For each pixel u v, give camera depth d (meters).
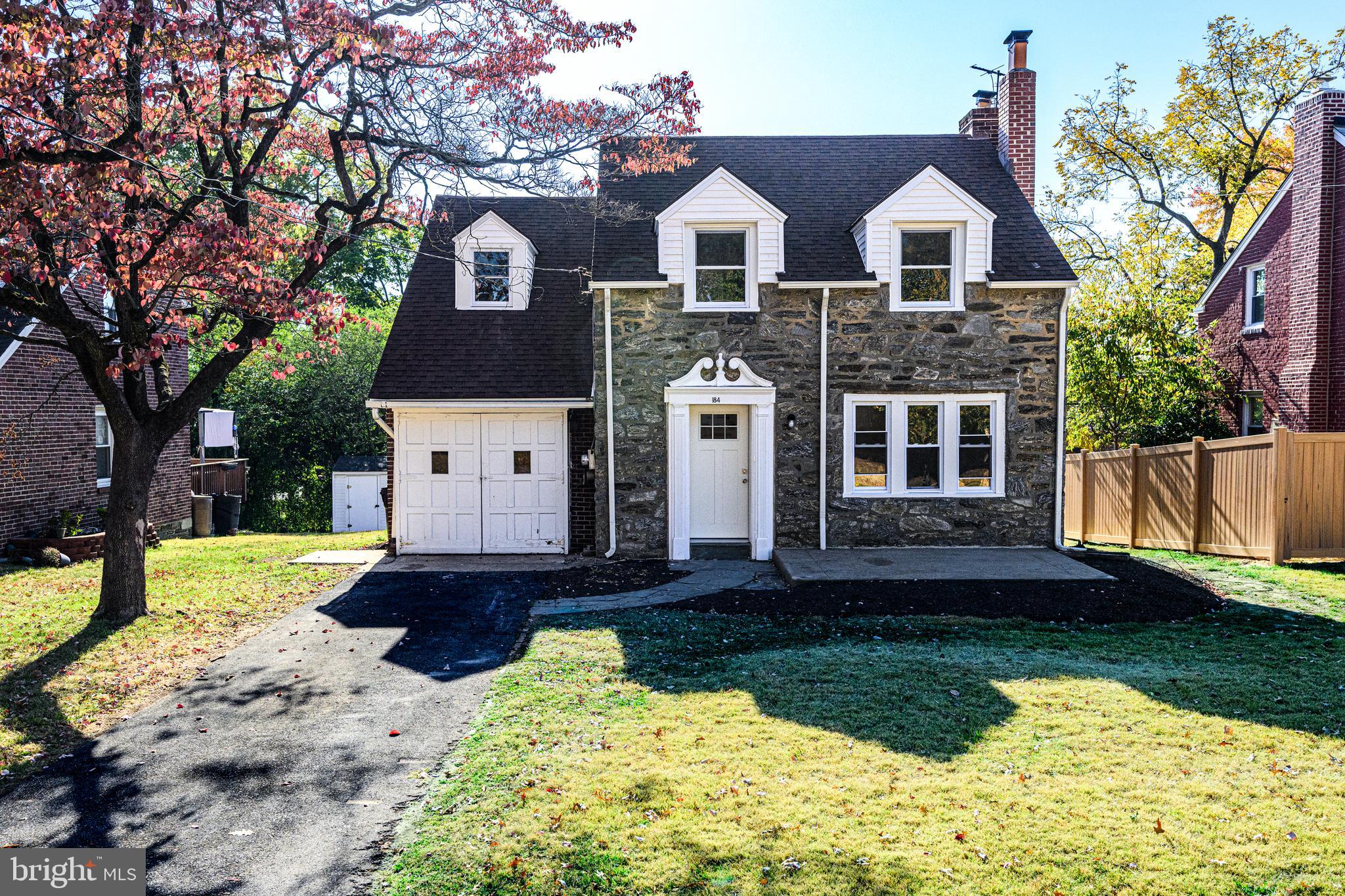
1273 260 19.03
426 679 8.19
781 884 4.49
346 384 27.16
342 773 6.10
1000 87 15.93
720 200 13.65
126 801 5.69
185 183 10.14
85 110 8.54
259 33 8.76
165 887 4.63
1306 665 7.84
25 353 14.69
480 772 5.96
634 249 14.20
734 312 13.73
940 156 15.91
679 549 13.75
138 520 10.29
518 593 11.69
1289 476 12.10
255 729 6.97
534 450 14.71
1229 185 27.48
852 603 10.57
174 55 8.73
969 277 13.58
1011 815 5.14
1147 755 5.93
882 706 7.01
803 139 16.39
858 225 13.94
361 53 9.48
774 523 13.80
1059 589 10.92
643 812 5.28
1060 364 13.60
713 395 13.70
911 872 4.56
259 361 26.67
